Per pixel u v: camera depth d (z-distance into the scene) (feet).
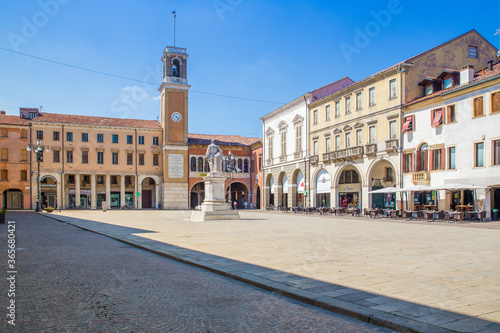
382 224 86.28
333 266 32.48
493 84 94.12
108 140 224.74
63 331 18.12
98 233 65.92
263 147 214.07
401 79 121.08
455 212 92.53
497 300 22.15
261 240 52.13
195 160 237.04
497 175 93.04
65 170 215.51
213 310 21.53
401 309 20.53
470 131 99.91
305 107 172.35
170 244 47.88
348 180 153.99
